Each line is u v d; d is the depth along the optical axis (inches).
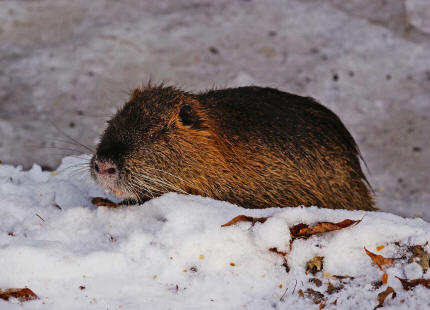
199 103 261.4
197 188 251.6
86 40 539.5
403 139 474.3
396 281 192.5
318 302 190.2
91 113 474.9
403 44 555.5
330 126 277.0
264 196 260.1
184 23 561.6
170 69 511.5
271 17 577.0
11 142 446.0
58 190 256.4
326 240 200.8
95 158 247.0
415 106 502.3
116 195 247.1
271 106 270.7
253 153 257.3
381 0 601.0
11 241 208.1
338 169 272.1
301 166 263.0
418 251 196.4
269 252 200.7
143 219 219.8
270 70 516.1
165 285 194.2
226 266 199.0
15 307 186.2
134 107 253.9
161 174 246.5
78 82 501.0
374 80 520.1
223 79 503.2
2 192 248.7
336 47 546.3
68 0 586.2
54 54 528.7
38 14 570.9
